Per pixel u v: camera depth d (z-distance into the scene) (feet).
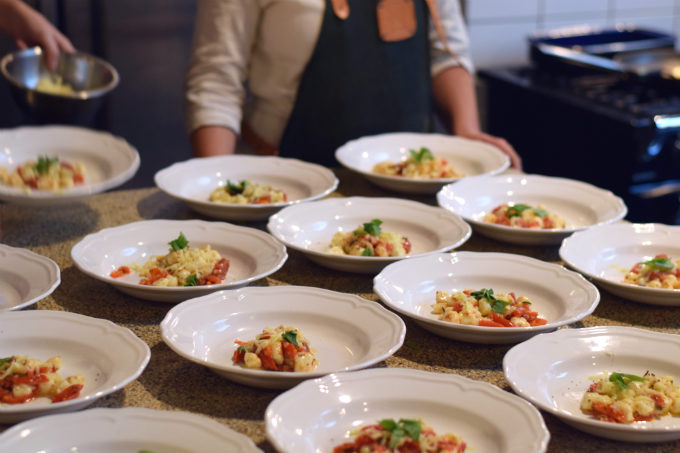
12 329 3.29
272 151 6.81
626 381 3.08
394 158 6.05
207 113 6.22
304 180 5.38
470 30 10.75
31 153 5.52
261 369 3.12
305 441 2.69
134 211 5.01
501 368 3.36
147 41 9.66
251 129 6.80
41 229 4.66
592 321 3.80
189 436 2.61
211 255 4.12
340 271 4.29
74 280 4.03
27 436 2.59
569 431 2.90
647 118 8.24
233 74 6.33
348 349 3.38
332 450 2.69
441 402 2.88
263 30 6.33
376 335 3.35
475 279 4.02
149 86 9.88
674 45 10.21
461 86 6.97
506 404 2.82
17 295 3.75
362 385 2.93
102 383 3.03
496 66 11.03
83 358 3.18
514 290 3.96
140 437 2.63
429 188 5.38
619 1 11.39
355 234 4.39
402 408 2.89
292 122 6.58
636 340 3.35
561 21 11.17
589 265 4.26
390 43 6.55
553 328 3.41
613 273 4.25
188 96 6.36
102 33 9.33
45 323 3.32
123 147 5.43
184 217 4.95
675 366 3.25
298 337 3.24
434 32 7.02
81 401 2.80
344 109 6.57
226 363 3.24
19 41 6.36
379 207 4.87
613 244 4.47
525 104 9.77
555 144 9.39
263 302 3.59
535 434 2.64
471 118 6.77
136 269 4.11
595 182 8.88
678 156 8.52
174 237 4.41
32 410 2.75
